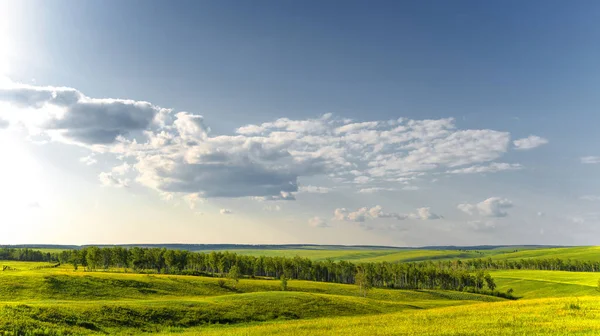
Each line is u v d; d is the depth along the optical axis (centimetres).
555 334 4253
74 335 5538
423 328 5228
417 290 19200
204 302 8619
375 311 9900
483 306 7606
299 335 5269
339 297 11244
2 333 5041
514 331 4562
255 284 15638
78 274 12288
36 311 6088
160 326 6831
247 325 7494
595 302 6881
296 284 17162
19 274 11338
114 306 7200
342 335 5066
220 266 19938
